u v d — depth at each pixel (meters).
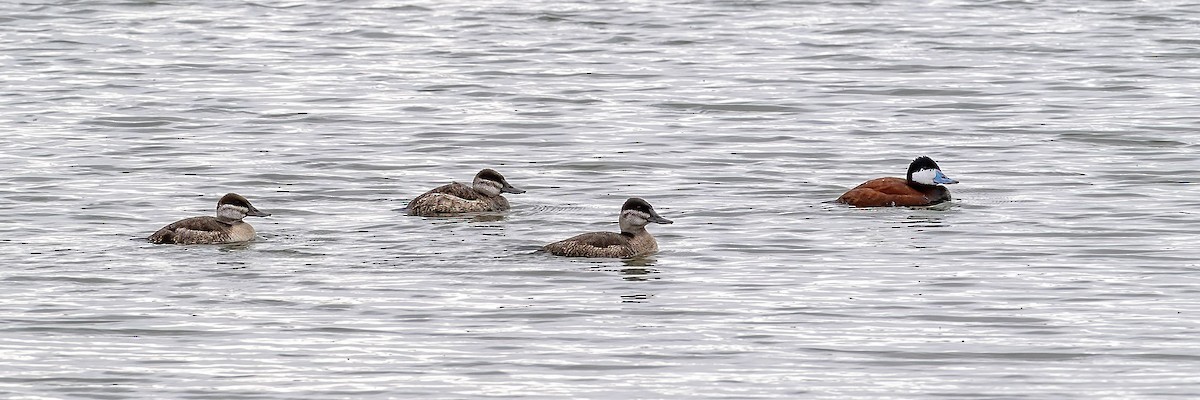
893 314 22.91
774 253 26.36
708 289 24.16
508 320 22.59
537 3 58.56
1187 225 28.17
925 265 25.55
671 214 29.41
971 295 23.83
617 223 28.58
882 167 34.12
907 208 29.78
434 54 49.22
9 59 47.75
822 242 27.11
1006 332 22.08
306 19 55.38
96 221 28.48
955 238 27.33
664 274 25.00
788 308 23.19
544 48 50.19
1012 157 34.91
